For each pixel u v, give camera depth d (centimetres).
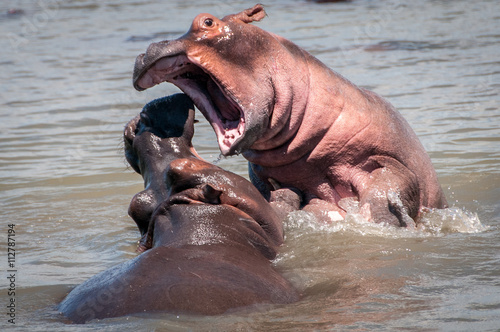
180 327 1441
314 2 10094
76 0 11188
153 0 10888
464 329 1471
